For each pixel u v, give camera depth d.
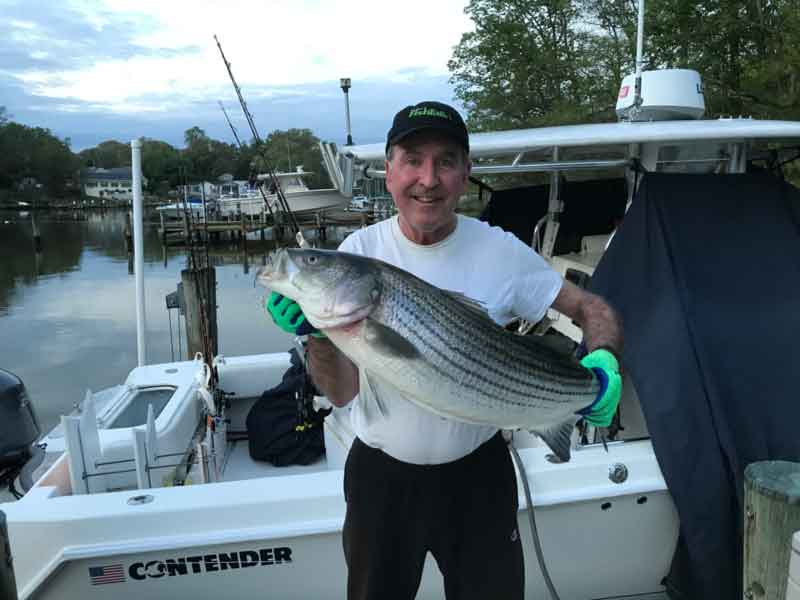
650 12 18.72
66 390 11.55
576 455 3.00
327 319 1.85
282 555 2.74
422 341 1.90
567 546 2.94
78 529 2.64
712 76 18.12
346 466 2.32
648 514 2.95
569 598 3.03
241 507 2.73
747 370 2.97
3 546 2.13
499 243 2.23
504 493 2.27
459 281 2.19
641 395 2.96
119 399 4.15
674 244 3.20
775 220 3.32
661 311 3.07
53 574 2.60
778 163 4.04
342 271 1.83
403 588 2.26
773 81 17.09
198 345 8.10
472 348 1.96
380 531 2.20
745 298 3.13
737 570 2.77
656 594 3.12
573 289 2.33
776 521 2.38
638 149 3.90
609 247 3.33
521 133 3.77
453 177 2.06
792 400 2.94
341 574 2.81
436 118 2.00
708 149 3.77
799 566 2.21
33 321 17.08
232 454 4.61
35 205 89.00
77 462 3.12
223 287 20.58
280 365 5.03
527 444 3.64
